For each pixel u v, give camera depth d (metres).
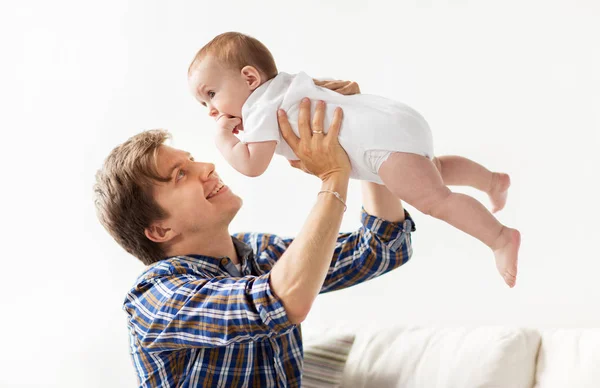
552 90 2.30
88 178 3.44
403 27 2.65
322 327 2.45
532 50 2.35
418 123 1.49
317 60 2.88
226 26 3.14
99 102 3.46
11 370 3.40
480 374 1.91
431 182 1.46
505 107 2.39
